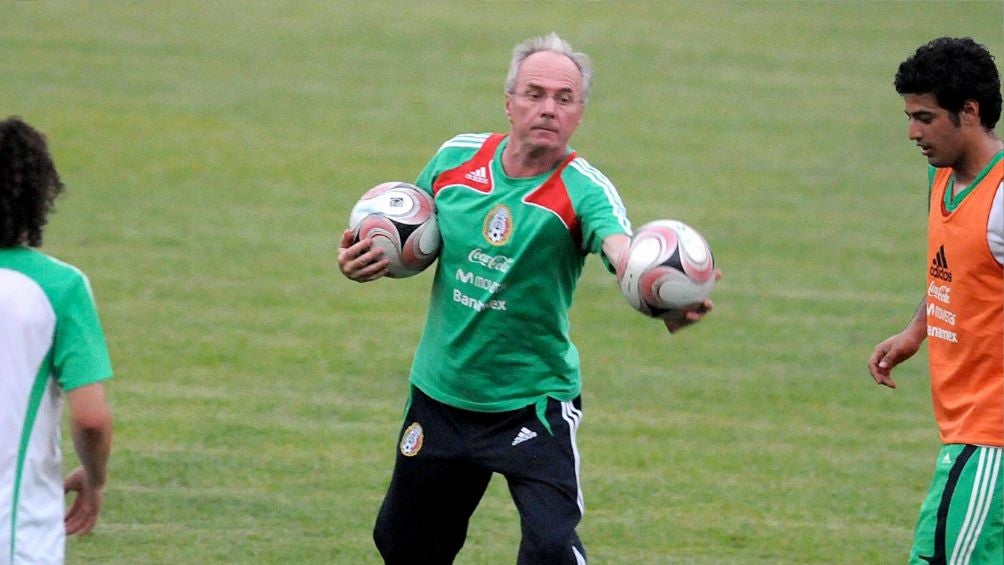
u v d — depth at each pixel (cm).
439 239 1858
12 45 7406
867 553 2380
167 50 7600
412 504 1884
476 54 7900
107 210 4850
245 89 6888
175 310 3834
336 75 7288
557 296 1778
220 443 2850
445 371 1820
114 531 2358
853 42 8688
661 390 3347
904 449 2970
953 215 1716
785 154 6144
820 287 4312
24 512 1441
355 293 4119
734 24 9100
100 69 7062
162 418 2991
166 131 6031
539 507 1769
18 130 1464
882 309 4094
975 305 1706
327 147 5912
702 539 2428
